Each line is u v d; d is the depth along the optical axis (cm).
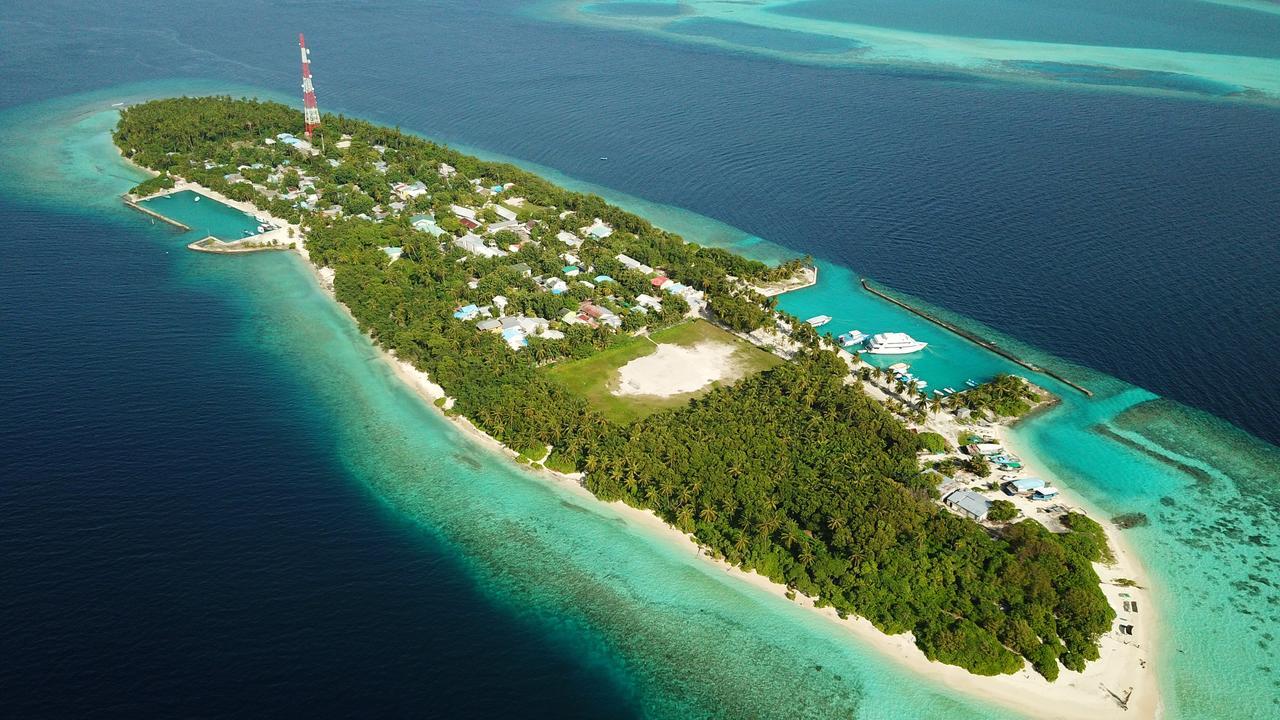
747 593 15450
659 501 17225
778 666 14075
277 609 14450
